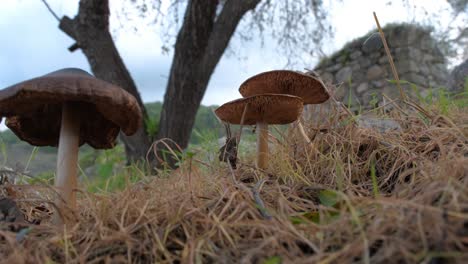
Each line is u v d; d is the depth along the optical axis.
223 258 0.09
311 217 0.11
